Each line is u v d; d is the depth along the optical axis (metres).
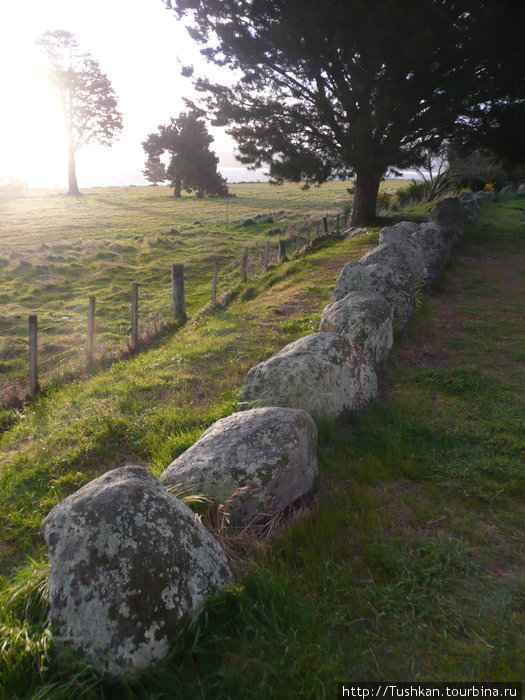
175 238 31.72
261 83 20.97
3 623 2.91
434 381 6.91
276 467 4.07
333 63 19.02
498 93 17.52
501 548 3.71
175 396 7.25
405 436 5.48
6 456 6.23
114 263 24.45
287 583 3.29
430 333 8.96
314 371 5.52
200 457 4.24
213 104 22.11
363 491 4.42
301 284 14.15
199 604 2.92
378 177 24.02
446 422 5.77
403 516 4.12
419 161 20.50
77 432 6.32
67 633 2.69
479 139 19.67
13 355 12.29
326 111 20.45
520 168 39.41
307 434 4.46
